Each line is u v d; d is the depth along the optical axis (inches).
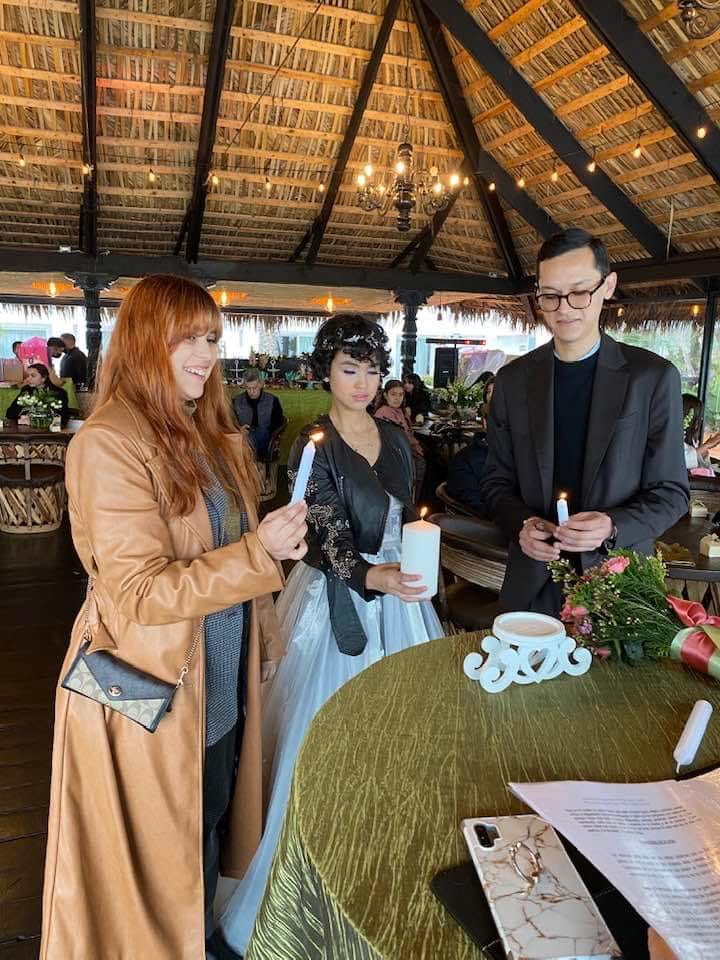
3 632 137.3
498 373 74.7
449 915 24.1
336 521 63.8
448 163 293.4
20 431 207.2
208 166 268.1
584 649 44.4
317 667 66.5
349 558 60.9
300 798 30.6
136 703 47.1
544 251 63.2
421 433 292.7
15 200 288.7
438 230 339.0
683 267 265.7
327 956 25.9
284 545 44.4
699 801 29.3
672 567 88.3
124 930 49.5
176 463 48.0
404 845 27.6
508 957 21.9
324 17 223.3
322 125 264.5
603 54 198.4
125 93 238.4
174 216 310.5
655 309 328.5
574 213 289.4
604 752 34.8
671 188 240.2
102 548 44.8
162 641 47.7
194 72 234.2
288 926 29.3
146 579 44.4
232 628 55.3
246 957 32.6
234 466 57.1
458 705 39.5
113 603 46.1
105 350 50.2
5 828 79.2
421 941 23.0
